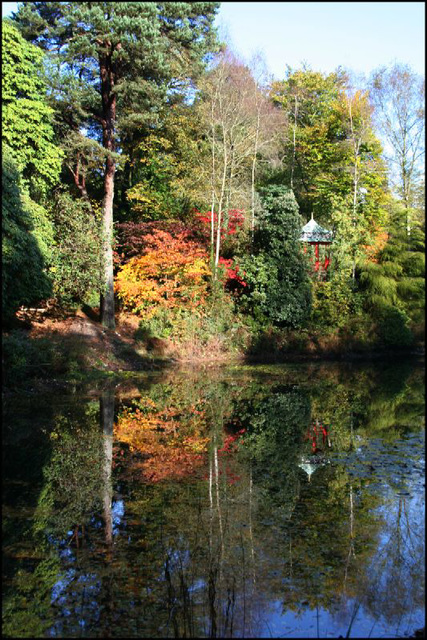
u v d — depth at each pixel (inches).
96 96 834.8
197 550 215.3
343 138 1391.5
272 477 307.0
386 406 525.0
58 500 268.4
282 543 221.8
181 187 1001.5
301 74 1472.7
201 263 905.5
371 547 218.5
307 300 980.6
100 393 562.3
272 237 978.7
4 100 671.8
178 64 872.3
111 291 844.6
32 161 709.9
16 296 579.8
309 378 711.7
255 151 1027.9
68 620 169.2
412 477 307.3
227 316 924.6
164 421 449.1
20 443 369.4
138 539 224.7
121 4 768.3
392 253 1115.9
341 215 1099.9
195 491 283.0
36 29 782.5
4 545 219.1
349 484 294.8
